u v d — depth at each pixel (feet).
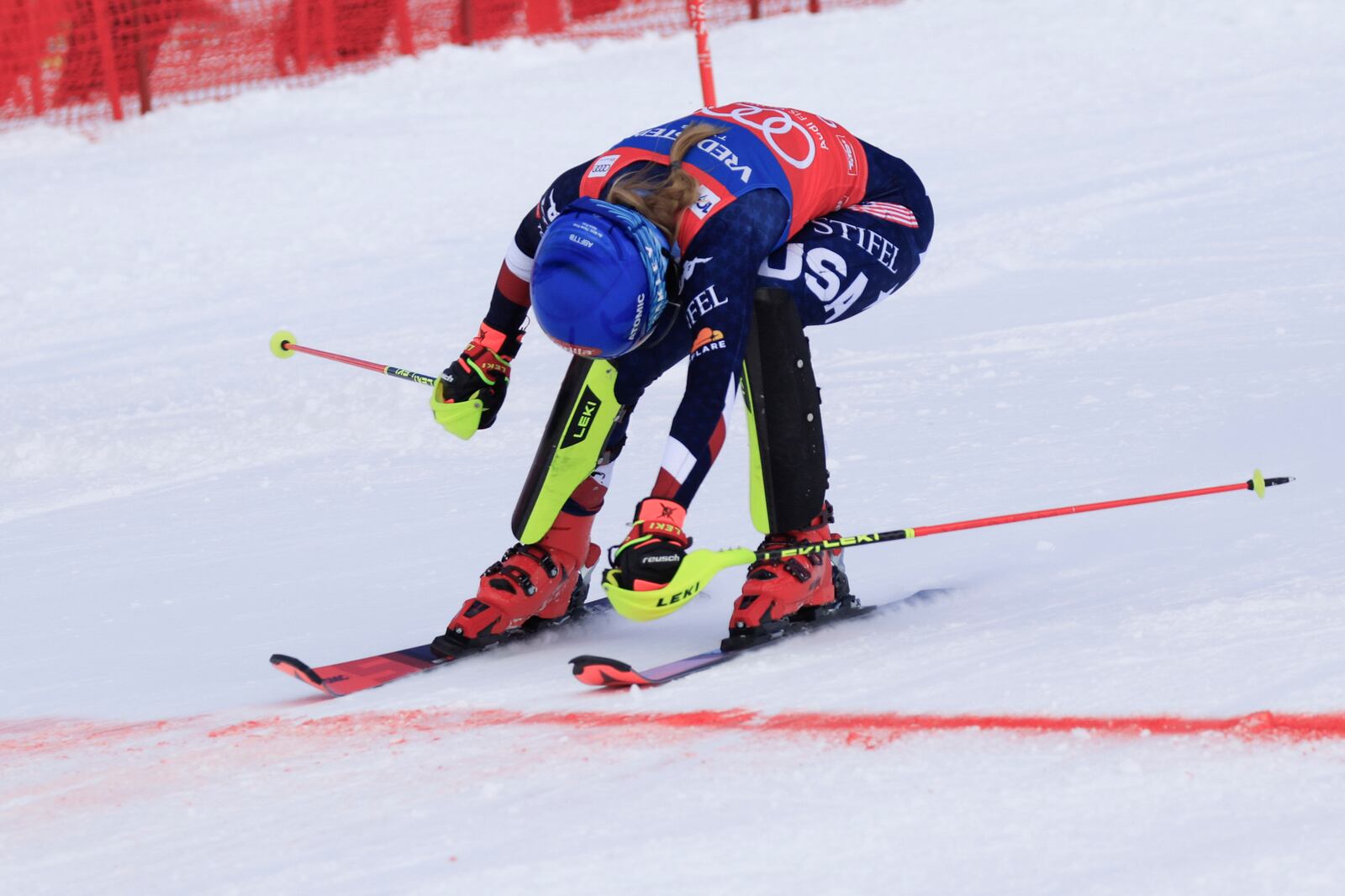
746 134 37.73
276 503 60.64
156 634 44.42
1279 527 42.14
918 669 34.24
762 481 37.68
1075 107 139.44
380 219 127.34
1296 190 99.96
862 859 24.30
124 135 167.43
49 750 34.30
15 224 133.39
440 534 53.16
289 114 170.81
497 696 35.76
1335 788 25.31
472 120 160.86
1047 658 33.63
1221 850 23.44
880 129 139.03
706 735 31.32
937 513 48.39
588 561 42.29
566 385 39.14
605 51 192.03
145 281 116.26
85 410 82.69
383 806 28.73
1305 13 164.04
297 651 41.55
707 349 34.86
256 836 27.76
